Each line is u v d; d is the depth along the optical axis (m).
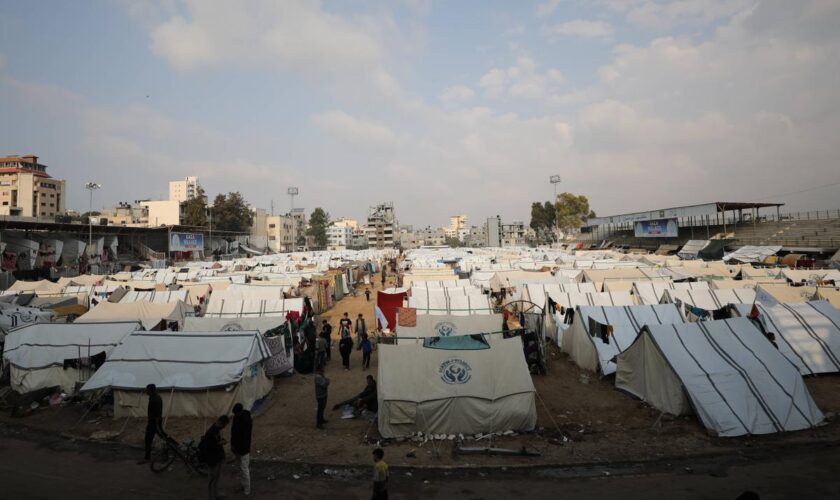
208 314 23.94
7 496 8.80
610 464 10.30
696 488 9.09
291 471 10.14
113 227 62.00
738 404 11.99
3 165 109.31
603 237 107.88
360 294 44.44
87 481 9.55
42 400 14.35
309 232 156.50
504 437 11.84
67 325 16.41
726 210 71.25
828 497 8.66
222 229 100.75
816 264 46.31
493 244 112.12
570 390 15.62
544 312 22.72
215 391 13.23
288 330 18.28
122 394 13.22
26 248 46.34
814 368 16.03
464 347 13.59
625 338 17.84
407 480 9.65
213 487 8.52
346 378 17.52
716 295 24.69
